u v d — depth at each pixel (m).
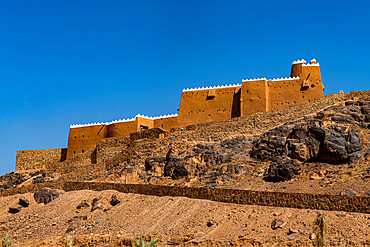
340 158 47.06
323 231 29.66
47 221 49.72
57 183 58.91
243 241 34.97
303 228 35.03
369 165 44.84
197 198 45.28
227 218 39.81
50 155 81.25
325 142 47.91
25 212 54.00
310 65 66.56
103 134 77.50
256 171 49.34
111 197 51.28
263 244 34.06
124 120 75.81
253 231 36.50
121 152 65.19
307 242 32.88
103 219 46.84
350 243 31.59
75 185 57.28
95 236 42.47
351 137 48.00
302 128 50.75
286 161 47.81
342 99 59.34
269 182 46.69
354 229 33.47
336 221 35.06
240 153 53.22
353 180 42.53
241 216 39.47
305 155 48.94
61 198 55.22
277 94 66.69
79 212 50.47
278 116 60.41
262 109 65.81
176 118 73.19
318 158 48.47
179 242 37.94
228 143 55.75
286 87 66.50
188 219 41.59
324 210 37.31
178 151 57.88
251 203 41.34
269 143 51.72
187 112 70.88
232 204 42.16
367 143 48.53
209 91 70.06
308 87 65.44
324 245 32.12
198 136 61.53
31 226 48.81
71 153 79.50
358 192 39.62
